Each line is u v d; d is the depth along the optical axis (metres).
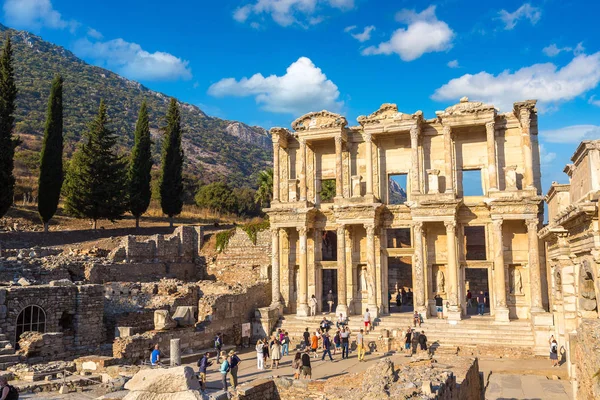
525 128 46.56
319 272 53.84
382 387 14.98
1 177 54.53
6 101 56.53
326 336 38.94
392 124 50.12
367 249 49.12
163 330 37.72
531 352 39.31
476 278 62.97
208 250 62.75
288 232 54.84
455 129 49.59
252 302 51.00
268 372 34.50
